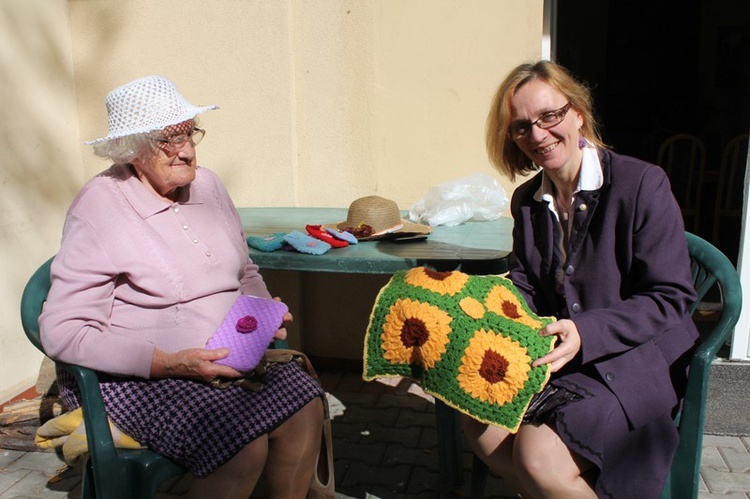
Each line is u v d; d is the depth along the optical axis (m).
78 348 1.83
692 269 2.11
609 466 1.73
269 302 2.05
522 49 3.16
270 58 3.38
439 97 3.29
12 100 3.29
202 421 1.87
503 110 1.91
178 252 2.00
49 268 2.08
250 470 1.86
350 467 2.78
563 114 1.83
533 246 2.06
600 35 8.27
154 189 2.04
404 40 3.26
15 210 3.36
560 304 2.03
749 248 2.94
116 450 1.92
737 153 4.82
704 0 7.82
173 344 1.96
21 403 3.19
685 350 1.87
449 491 2.57
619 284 1.88
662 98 8.20
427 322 1.81
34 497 2.64
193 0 3.41
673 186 5.20
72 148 3.70
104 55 3.60
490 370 1.75
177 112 1.92
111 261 1.90
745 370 2.94
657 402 1.77
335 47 3.34
